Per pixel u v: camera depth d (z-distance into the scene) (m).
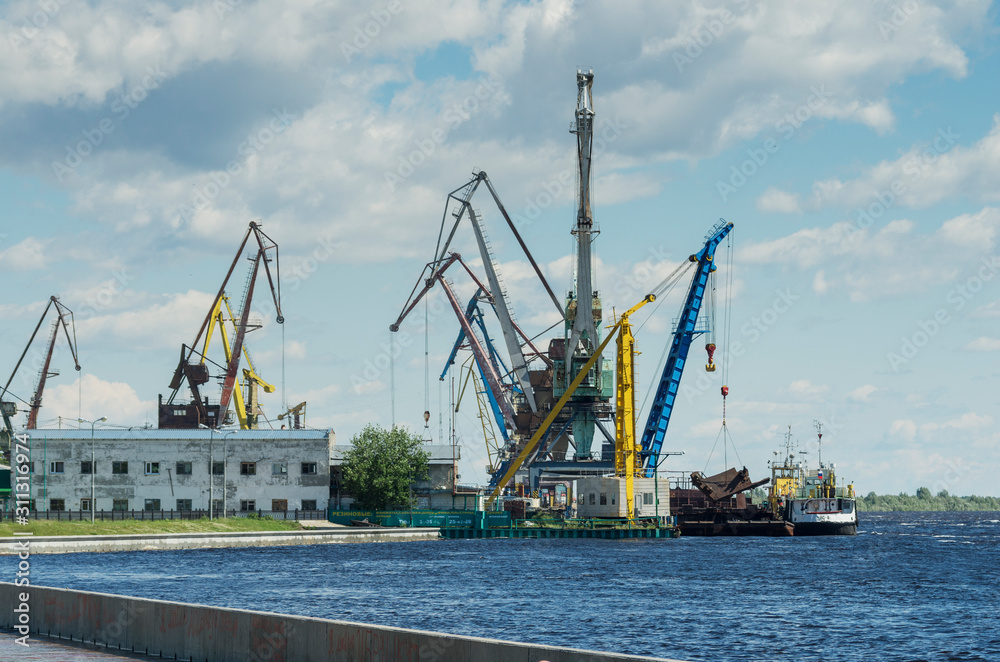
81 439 173.75
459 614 74.56
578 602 82.44
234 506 176.00
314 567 112.88
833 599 88.25
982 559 142.00
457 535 176.38
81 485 173.25
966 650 62.84
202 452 175.75
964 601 87.81
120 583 93.44
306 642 36.06
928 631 69.88
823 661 58.94
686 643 63.94
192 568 110.12
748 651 61.62
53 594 45.94
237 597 83.25
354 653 34.75
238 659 37.94
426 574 105.31
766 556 140.75
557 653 31.36
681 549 152.88
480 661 32.28
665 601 84.44
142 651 41.31
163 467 175.00
